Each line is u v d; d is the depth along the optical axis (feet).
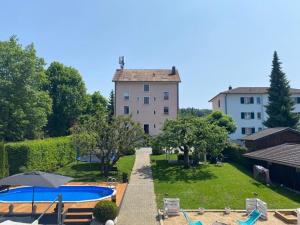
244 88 224.94
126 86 194.39
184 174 103.81
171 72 205.87
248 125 213.25
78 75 209.97
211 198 76.13
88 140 102.47
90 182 94.38
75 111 205.57
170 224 57.00
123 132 106.52
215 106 243.60
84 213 61.46
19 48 137.59
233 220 59.16
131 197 77.30
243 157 120.06
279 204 69.97
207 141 109.91
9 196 81.00
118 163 125.39
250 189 84.12
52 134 200.03
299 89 218.79
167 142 111.24
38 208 64.95
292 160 79.92
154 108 194.18
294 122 171.83
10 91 133.08
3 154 86.38
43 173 56.70
